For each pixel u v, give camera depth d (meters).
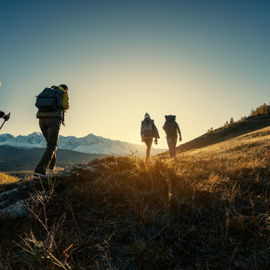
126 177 3.48
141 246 1.85
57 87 4.94
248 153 6.24
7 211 2.66
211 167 4.21
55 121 4.70
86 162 4.92
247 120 30.91
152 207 2.52
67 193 2.97
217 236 1.94
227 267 1.61
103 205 2.64
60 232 2.14
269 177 3.11
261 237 1.83
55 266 1.72
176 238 1.97
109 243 1.97
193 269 1.63
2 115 4.74
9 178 6.00
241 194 2.63
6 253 1.98
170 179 3.30
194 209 2.32
